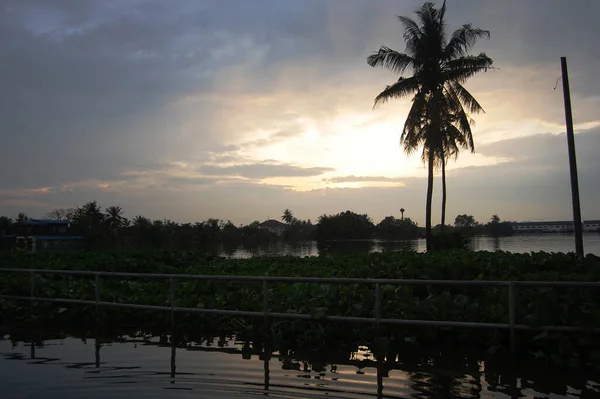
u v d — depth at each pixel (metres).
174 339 7.97
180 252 19.44
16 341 7.99
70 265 14.40
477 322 6.72
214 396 5.16
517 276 8.01
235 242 84.06
